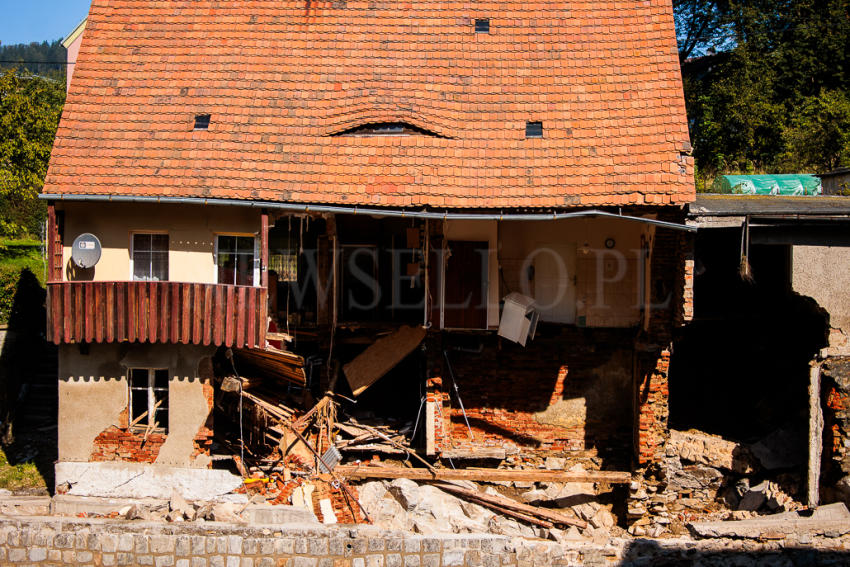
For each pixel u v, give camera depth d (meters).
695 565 14.05
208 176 15.84
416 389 18.58
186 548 13.70
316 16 18.50
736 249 17.27
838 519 14.90
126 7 18.47
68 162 15.95
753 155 30.31
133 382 16.20
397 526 15.37
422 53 17.92
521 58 17.80
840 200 17.08
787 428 16.38
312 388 17.64
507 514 16.02
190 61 17.69
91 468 15.95
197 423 15.82
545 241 17.00
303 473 15.70
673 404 18.36
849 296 15.12
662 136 16.12
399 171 16.02
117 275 16.03
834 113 28.83
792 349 17.00
